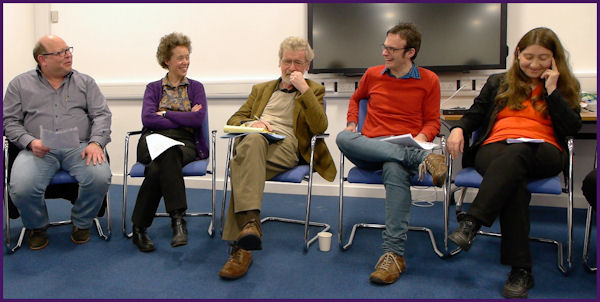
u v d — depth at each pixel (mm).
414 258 1937
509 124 1873
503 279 1711
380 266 1698
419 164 1731
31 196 1951
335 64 3055
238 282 1689
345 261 1904
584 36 2750
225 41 3309
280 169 1980
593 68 2750
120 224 2453
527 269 1572
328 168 2137
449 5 2869
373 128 2127
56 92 2170
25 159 2008
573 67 2779
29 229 2098
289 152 2008
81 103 2223
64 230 2346
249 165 1733
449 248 2055
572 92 1816
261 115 2215
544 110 1844
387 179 1772
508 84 1910
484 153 1800
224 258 1941
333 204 2963
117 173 3584
